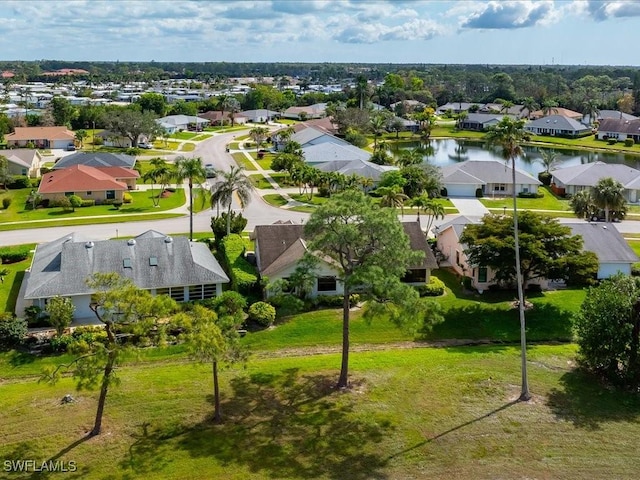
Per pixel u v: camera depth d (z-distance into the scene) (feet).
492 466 95.66
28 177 327.88
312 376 124.06
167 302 98.53
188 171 214.48
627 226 260.62
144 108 627.05
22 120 546.67
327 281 167.84
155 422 104.78
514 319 160.97
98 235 229.45
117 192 288.51
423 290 173.17
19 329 137.80
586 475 94.02
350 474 92.48
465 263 188.14
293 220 255.29
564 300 171.63
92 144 483.10
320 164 372.79
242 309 154.81
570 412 112.47
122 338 128.57
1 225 242.58
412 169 304.91
